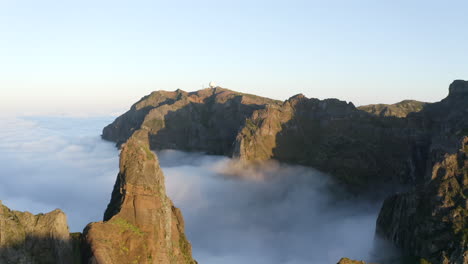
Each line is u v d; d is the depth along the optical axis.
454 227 96.25
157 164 56.62
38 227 41.94
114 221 49.28
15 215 41.69
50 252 41.62
